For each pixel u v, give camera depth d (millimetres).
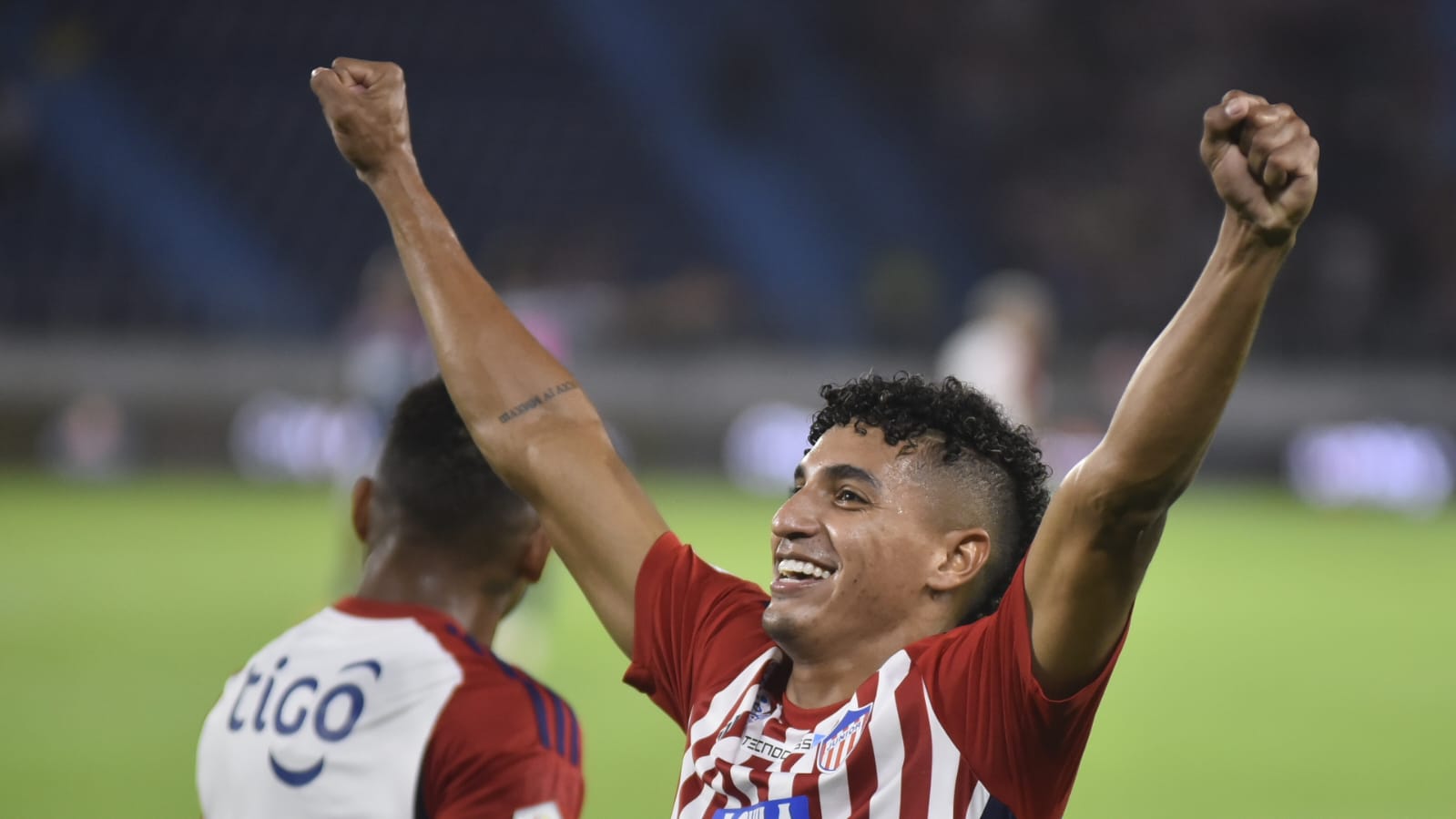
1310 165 7762
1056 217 100062
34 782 22906
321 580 46469
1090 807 22312
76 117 101562
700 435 84688
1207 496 82875
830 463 9594
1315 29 102812
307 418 83375
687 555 10734
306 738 8977
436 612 9469
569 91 108125
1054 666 8609
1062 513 8516
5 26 103000
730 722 9633
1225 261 8125
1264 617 43875
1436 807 22547
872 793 8914
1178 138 100688
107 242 97750
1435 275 96875
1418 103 102000
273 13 108500
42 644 35344
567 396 11000
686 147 106000
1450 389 83562
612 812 21203
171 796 22250
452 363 10812
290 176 101875
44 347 82688
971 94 105688
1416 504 82500
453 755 8867
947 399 9727
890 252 103062
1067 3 106562
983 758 8781
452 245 11102
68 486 77188
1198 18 104375
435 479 9633
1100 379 86062
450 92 107750
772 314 100562
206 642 35812
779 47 108438
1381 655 37500
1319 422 83938
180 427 83750
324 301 97250
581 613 42844
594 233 100938
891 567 9383
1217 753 26266
